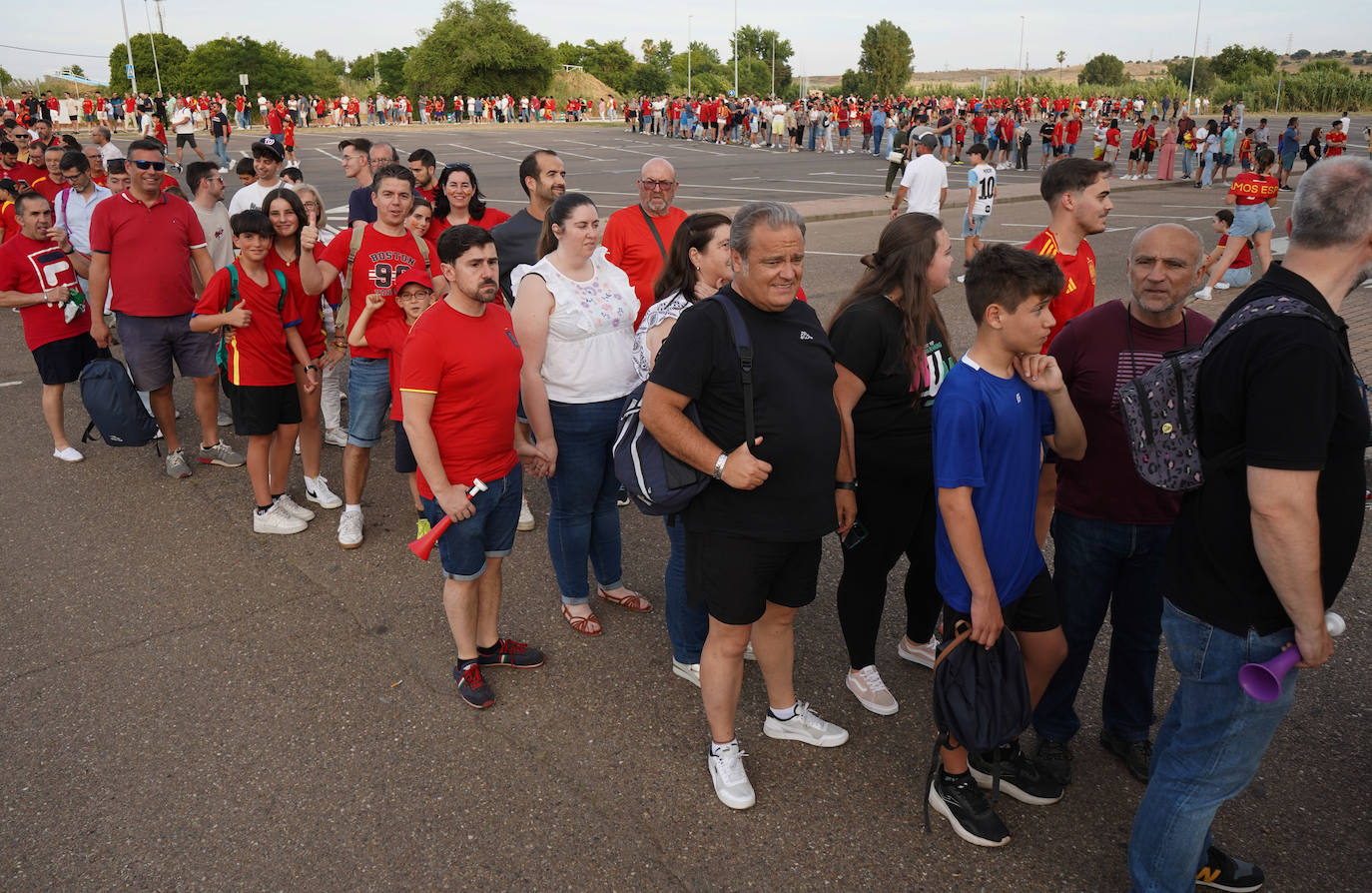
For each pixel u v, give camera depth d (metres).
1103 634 3.99
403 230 4.91
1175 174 25.41
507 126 52.69
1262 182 9.47
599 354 3.79
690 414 2.77
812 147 34.06
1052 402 2.68
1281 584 1.99
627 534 5.11
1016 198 19.33
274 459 5.20
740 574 2.83
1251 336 2.00
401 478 5.89
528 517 5.10
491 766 3.21
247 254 4.65
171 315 5.66
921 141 12.23
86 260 7.53
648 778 3.14
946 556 2.74
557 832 2.89
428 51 61.75
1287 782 3.04
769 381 2.71
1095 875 2.71
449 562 3.45
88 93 64.44
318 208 6.70
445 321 3.26
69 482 5.77
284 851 2.82
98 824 2.93
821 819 2.95
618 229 4.73
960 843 2.84
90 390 5.45
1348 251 1.96
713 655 2.96
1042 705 3.06
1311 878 2.66
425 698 3.60
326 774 3.16
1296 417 1.91
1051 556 4.84
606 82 80.44
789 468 2.76
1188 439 2.19
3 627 4.11
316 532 5.09
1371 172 1.90
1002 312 2.51
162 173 5.54
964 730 2.62
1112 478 2.82
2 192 8.94
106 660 3.86
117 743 3.33
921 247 3.01
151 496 5.57
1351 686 3.52
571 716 3.49
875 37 76.62
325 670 3.79
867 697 3.52
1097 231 3.67
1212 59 75.06
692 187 22.36
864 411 3.17
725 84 83.69
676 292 3.53
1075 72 141.25
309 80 62.84
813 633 4.07
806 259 12.87
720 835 2.88
